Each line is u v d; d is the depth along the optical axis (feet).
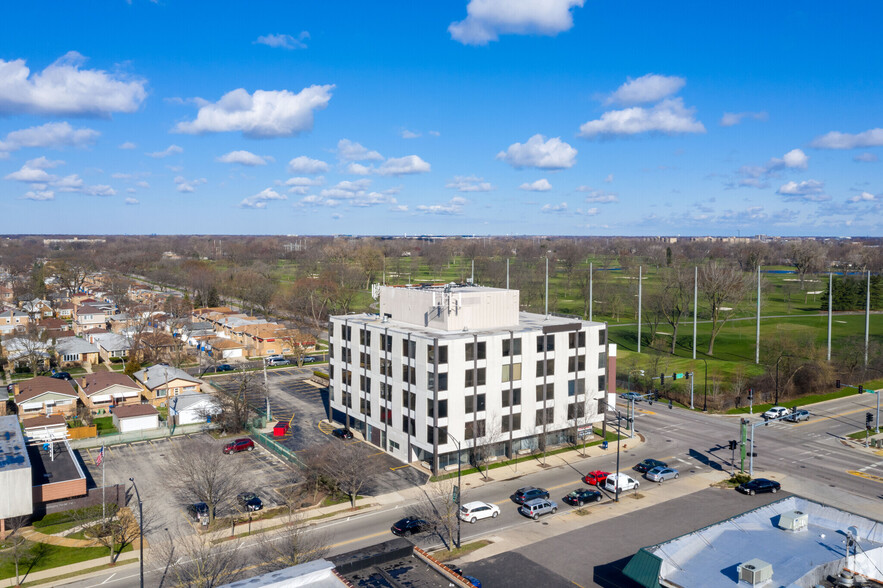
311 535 176.55
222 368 416.67
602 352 266.77
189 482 192.54
